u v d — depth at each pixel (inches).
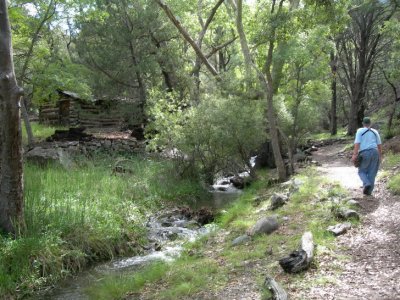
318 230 270.5
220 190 637.9
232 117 586.2
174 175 625.9
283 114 657.6
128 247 363.6
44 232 328.8
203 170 653.3
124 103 949.2
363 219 288.5
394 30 785.6
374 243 239.1
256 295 193.9
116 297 238.8
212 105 616.1
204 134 609.6
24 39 740.0
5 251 289.7
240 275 225.9
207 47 1397.6
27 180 439.2
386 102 1166.3
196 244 329.7
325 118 1913.1
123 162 681.0
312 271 209.9
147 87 975.0
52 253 309.1
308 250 219.8
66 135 778.2
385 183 387.5
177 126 629.9
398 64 812.0
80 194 433.4
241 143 603.2
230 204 496.4
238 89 645.9
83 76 875.4
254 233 298.7
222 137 594.2
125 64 913.5
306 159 732.7
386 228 262.5
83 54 928.9
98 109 1054.4
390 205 315.3
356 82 1211.2
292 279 203.8
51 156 584.7
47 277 291.7
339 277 198.7
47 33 887.1
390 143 641.6
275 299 175.2
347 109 1957.4
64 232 340.5
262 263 237.6
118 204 433.4
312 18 472.7
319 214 309.7
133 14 896.3
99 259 339.0
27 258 292.0
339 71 1430.9
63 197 403.2
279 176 540.1
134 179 567.8
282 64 633.0
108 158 675.4
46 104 1154.0
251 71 657.6
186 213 482.0
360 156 355.3
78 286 284.8
